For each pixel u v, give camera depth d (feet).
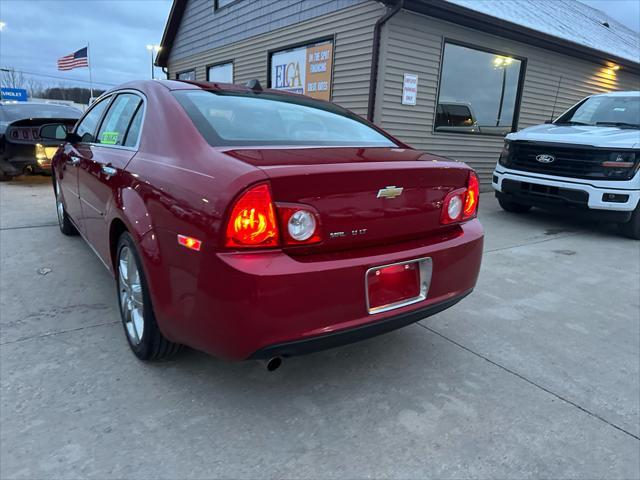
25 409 6.64
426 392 7.71
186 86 8.73
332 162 6.41
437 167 7.34
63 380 7.40
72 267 12.55
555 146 18.89
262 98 9.12
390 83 24.26
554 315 11.07
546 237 19.02
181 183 6.35
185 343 6.72
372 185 6.54
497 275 13.84
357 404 7.29
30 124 24.54
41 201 21.43
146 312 7.34
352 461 6.06
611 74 36.70
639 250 17.48
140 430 6.40
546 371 8.54
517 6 33.60
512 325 10.44
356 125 9.57
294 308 5.91
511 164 20.68
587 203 18.31
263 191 5.68
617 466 6.19
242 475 5.72
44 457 5.79
